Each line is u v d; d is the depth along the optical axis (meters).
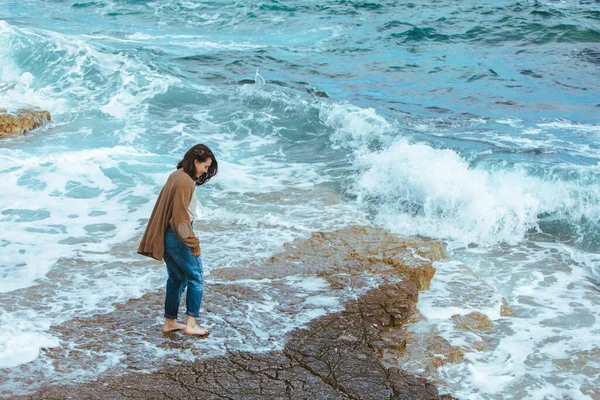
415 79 15.77
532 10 22.48
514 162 9.84
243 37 20.42
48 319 5.47
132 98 13.41
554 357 5.48
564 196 8.92
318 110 12.48
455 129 11.94
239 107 13.16
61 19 22.84
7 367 4.70
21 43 15.52
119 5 25.22
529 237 8.24
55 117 12.27
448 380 5.09
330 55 18.08
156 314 5.61
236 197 8.86
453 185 8.85
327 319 5.61
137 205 8.52
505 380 5.10
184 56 17.16
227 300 5.91
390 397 4.56
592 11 22.39
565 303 6.54
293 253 6.99
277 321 5.55
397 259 6.79
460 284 6.75
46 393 4.38
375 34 20.36
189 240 4.81
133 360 4.87
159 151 10.74
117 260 6.82
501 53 18.05
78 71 14.80
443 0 25.11
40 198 8.60
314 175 9.90
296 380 4.68
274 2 24.83
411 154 9.62
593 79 15.49
